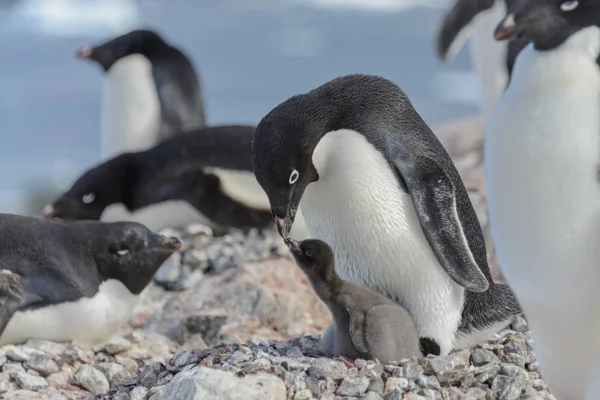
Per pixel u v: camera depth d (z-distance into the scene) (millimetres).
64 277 11531
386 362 9461
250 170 17391
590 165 7566
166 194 17734
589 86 7734
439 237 9617
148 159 18203
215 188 17469
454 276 9547
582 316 7891
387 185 9719
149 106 22469
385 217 9750
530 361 9812
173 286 15281
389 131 9836
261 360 8984
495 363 9258
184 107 22719
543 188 7680
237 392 8430
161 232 17594
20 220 11836
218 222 17594
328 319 13766
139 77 22438
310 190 9938
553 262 7789
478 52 21312
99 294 11781
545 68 7844
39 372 10641
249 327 13148
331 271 9500
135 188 18016
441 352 10031
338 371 8914
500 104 8062
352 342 9531
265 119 9625
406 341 9641
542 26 7879
